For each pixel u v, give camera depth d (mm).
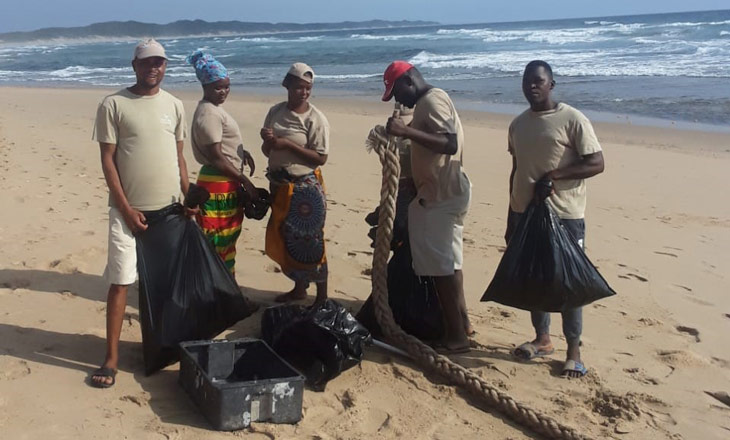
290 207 5191
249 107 19750
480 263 6777
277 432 3656
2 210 7805
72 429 3592
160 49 4059
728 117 17781
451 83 27766
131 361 4398
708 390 4441
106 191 9070
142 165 4082
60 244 6715
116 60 60469
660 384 4496
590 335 5250
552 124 4352
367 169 11086
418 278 4887
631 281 6508
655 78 26281
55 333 4750
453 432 3838
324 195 5320
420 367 4566
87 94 25422
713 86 23328
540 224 4336
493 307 5723
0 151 11602
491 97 23062
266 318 4648
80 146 12648
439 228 4629
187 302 4223
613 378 4555
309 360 4363
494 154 12828
